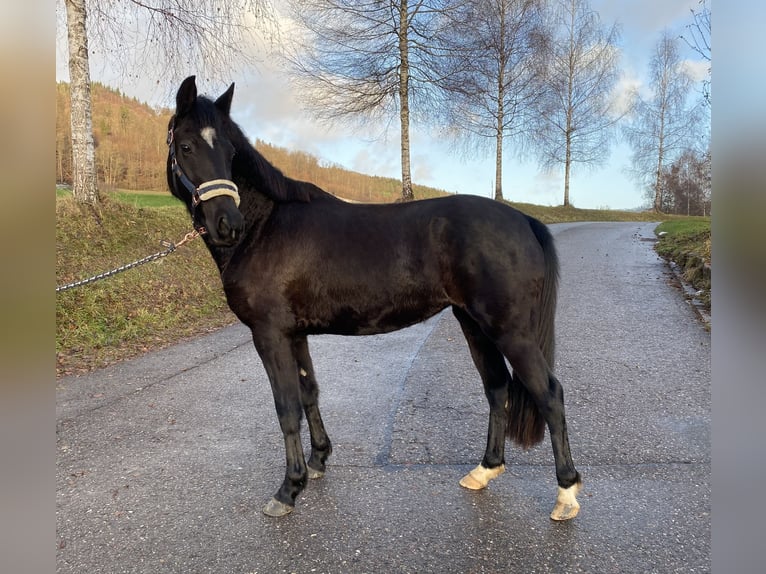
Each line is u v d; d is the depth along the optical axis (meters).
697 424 3.57
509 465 3.19
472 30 14.56
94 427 3.73
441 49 14.59
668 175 40.97
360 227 2.81
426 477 3.03
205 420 3.87
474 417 3.85
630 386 4.32
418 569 2.23
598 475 2.95
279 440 3.55
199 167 2.68
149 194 16.39
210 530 2.54
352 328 2.87
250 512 2.70
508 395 2.97
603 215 30.69
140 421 3.84
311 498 2.83
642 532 2.45
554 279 2.78
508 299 2.61
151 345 5.86
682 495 2.73
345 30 14.11
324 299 2.78
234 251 2.82
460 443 3.44
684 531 2.44
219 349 5.78
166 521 2.61
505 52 20.88
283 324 2.79
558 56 26.19
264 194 2.87
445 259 2.71
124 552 2.37
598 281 9.02
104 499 2.81
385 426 3.72
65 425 3.75
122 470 3.12
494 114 22.19
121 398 4.29
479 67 15.12
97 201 8.62
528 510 2.68
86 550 2.38
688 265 9.13
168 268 8.05
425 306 2.81
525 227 2.79
